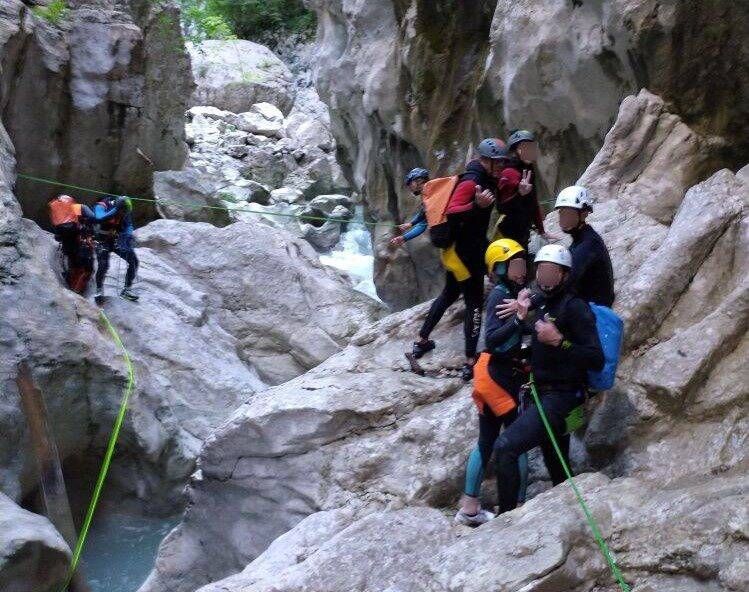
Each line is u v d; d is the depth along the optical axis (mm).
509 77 10086
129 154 14031
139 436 9234
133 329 10891
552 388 4965
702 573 4281
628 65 8531
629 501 4723
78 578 6496
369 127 14289
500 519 4859
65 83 12906
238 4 26719
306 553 5547
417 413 6277
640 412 5410
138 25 15109
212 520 6727
